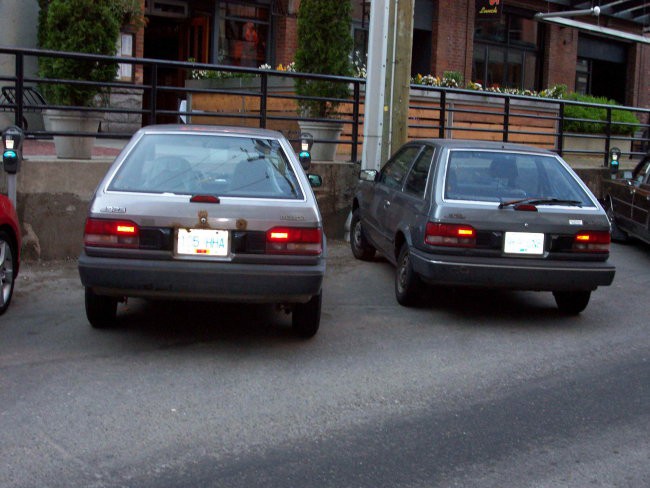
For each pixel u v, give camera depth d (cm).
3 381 564
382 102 1124
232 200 623
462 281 742
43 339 663
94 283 610
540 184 793
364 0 2136
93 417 508
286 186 650
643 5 2627
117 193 624
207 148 675
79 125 998
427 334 732
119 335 681
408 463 458
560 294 828
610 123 1625
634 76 2844
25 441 469
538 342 721
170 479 427
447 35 2278
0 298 716
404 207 837
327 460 458
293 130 1498
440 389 587
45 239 941
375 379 603
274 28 2011
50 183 938
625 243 1305
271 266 618
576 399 574
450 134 1681
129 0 1540
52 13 1003
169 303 786
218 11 1917
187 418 512
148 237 610
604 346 716
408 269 802
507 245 745
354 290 895
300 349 668
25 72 1574
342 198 1195
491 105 1791
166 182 641
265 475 436
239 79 1600
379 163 1134
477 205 753
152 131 687
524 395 579
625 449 486
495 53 2461
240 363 625
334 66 1251
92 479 424
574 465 461
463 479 439
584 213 761
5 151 829
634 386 606
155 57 1958
